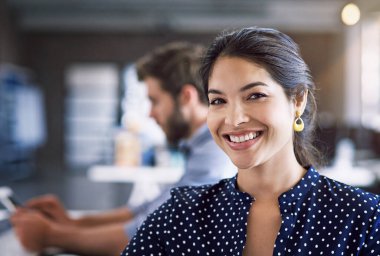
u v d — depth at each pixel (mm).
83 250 1823
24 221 1825
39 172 10922
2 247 1849
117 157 4121
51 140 12336
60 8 11453
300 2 11000
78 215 2275
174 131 1706
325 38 11727
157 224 1024
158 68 1682
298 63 951
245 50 921
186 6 11281
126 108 12102
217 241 985
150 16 11766
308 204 954
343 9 4766
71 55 12273
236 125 918
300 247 926
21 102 10492
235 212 983
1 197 1914
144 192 3967
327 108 11625
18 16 11695
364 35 9906
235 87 921
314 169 996
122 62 12242
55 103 12328
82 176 10320
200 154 1627
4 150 9992
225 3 11086
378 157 5277
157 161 4168
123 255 1026
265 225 961
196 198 1021
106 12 11703
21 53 11969
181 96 1674
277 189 971
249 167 938
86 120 12328
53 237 1821
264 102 919
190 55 1678
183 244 1001
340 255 918
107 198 7656
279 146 938
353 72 10055
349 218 930
